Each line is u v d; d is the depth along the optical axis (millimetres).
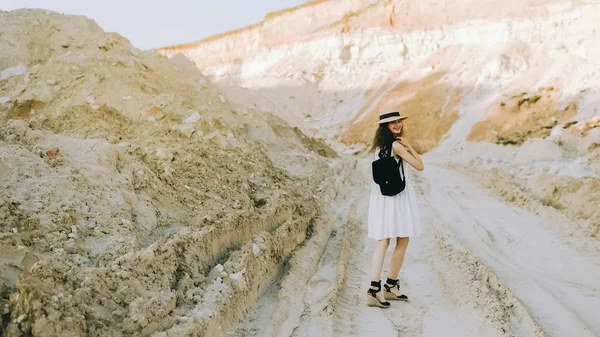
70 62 8383
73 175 4379
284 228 5664
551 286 5023
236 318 3910
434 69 41719
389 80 44781
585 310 4438
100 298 3078
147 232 4434
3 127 4684
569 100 27766
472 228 7418
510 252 6324
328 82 49219
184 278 3828
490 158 24375
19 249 3227
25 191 3934
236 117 11828
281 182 7879
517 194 9961
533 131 26969
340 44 52000
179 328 3135
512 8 40438
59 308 2725
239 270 4273
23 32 10172
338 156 17703
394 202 4398
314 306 4359
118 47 9398
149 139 6484
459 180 13156
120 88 7812
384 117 4445
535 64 34312
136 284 3355
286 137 14547
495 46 39406
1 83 8492
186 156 6215
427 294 4742
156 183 5277
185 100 9023
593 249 6430
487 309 4160
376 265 4430
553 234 7238
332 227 7277
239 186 6508
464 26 42938
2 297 2877
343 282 4965
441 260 5684
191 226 4637
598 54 31078
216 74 65125
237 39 66312
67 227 3824
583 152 21391
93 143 5137
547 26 37000
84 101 7215
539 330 3830
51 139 4938
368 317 4215
